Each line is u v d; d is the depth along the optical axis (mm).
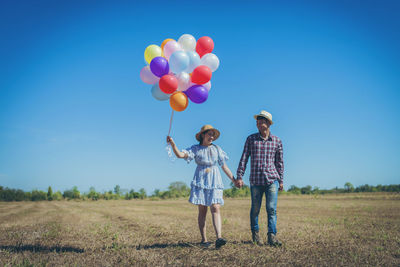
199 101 4312
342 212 10758
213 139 4441
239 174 4598
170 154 4117
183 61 4066
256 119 4684
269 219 4309
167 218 9078
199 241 4570
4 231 6250
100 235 5398
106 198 66688
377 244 4156
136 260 3305
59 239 4980
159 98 4410
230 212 11828
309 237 4758
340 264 3027
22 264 3121
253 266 3008
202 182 4184
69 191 74312
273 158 4590
